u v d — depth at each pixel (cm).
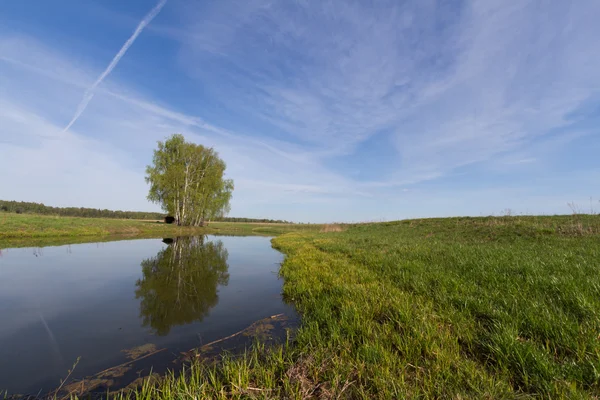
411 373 323
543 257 834
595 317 384
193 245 2148
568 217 1791
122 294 791
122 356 431
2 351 449
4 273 1017
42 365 403
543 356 309
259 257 1531
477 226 1936
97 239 2277
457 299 525
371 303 552
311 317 550
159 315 621
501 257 853
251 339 489
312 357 381
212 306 688
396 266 857
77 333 523
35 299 734
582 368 289
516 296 503
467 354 363
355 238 1981
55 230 2273
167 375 372
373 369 330
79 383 357
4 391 338
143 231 3031
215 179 4028
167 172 3638
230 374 351
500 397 264
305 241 2083
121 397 298
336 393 296
